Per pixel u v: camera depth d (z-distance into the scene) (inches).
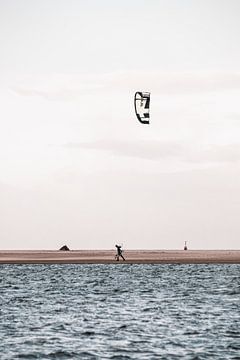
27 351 2028.8
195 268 6358.3
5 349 2053.4
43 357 1957.4
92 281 4643.2
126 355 1979.6
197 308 3029.0
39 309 2992.1
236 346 2100.1
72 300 3393.2
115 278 4931.1
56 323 2546.8
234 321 2603.3
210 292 3826.3
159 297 3535.9
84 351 2028.8
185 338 2229.3
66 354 1993.1
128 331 2362.2
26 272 5679.1
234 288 4077.3
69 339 2213.3
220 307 3070.9
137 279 4827.8
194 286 4215.1
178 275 5270.7
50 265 6889.8
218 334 2305.6
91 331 2364.7
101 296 3597.4
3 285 4301.2
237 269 6205.7
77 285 4298.7
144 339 2213.3
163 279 4827.8
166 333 2321.6
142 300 3385.8
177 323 2546.8
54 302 3292.3
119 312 2878.9
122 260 7514.8
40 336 2266.2
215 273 5536.4
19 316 2746.1
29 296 3595.0
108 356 1967.3
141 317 2714.1
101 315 2778.1
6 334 2300.7
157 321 2598.4
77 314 2812.5
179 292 3826.3
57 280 4744.1
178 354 1990.7
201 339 2212.1
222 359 1934.1
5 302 3275.1
